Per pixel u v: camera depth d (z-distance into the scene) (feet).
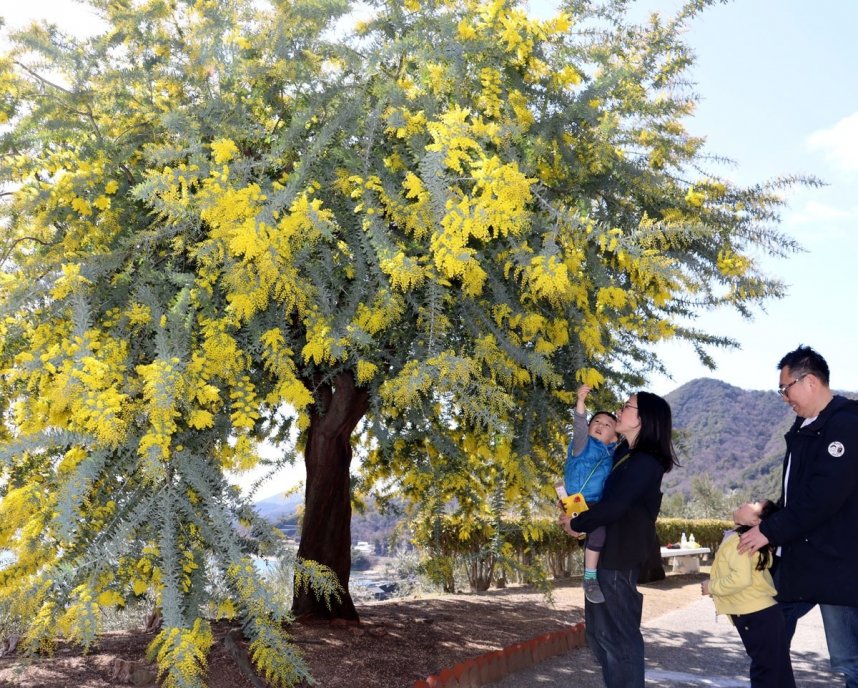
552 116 12.82
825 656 18.52
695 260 14.46
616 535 11.29
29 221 12.88
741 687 15.14
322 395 18.22
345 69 13.20
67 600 9.57
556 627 19.80
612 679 11.33
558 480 14.99
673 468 11.73
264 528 10.26
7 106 13.07
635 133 15.15
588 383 12.78
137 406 10.08
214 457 11.39
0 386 11.89
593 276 12.57
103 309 11.64
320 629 16.79
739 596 10.19
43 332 10.96
